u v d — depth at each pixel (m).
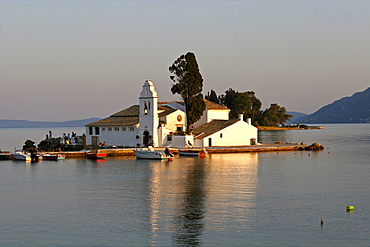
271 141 172.38
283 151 119.38
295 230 44.53
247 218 48.41
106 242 42.22
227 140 117.75
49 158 99.62
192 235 43.59
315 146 126.25
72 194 60.78
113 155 105.38
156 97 112.25
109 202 55.94
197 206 53.41
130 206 53.84
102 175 75.88
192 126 124.94
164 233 44.25
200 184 66.50
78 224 47.22
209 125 121.81
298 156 106.12
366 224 46.09
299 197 57.56
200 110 122.12
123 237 43.38
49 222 48.00
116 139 118.31
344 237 42.53
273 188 63.34
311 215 49.28
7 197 59.41
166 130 114.31
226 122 120.88
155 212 51.19
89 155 102.19
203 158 100.19
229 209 51.94
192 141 112.50
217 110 128.50
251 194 59.44
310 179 70.88
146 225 46.66
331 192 60.66
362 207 52.47
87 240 42.72
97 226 46.50
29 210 52.69
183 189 62.97
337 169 82.44
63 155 100.25
